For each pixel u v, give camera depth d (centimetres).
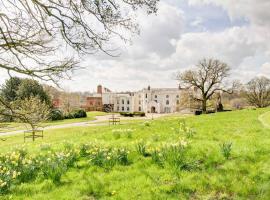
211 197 616
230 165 817
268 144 1084
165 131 1653
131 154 980
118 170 831
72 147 1178
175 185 673
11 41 602
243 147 1020
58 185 721
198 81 6775
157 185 688
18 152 1080
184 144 951
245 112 3712
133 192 646
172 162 820
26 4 613
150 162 884
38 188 702
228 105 10388
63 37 649
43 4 623
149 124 2152
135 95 14225
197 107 7419
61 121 6225
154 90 13762
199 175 739
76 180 753
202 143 1123
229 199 607
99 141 1368
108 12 632
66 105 8031
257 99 9481
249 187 649
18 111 759
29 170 805
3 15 611
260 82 9381
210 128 1811
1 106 682
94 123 5603
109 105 13750
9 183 702
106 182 723
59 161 843
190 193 642
